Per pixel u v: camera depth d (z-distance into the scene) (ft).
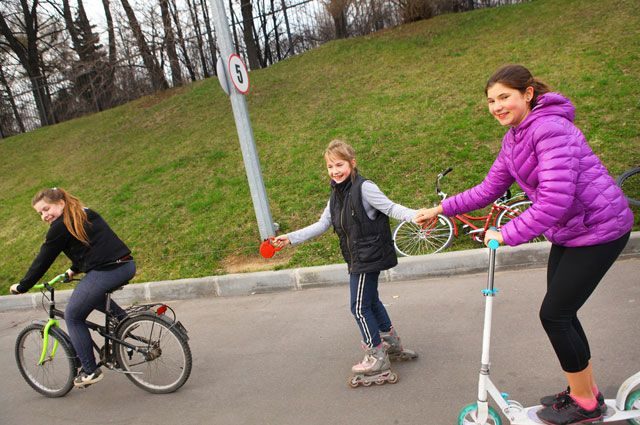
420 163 24.04
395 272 17.07
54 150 46.19
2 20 65.51
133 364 12.15
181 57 56.75
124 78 55.88
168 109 45.73
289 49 60.85
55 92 62.03
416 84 33.88
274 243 10.95
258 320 15.74
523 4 43.27
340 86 37.78
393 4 47.91
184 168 31.89
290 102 37.70
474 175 21.90
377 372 10.68
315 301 16.49
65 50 66.80
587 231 7.07
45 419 11.62
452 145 24.72
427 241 18.72
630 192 17.94
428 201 21.03
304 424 9.81
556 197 6.76
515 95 7.20
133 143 40.52
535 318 12.48
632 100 23.79
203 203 26.03
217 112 41.09
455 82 32.19
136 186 31.53
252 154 20.93
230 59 20.25
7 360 15.76
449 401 9.70
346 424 9.56
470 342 11.84
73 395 12.54
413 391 10.22
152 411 11.23
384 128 28.55
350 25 53.11
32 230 30.37
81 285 11.33
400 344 11.42
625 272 14.01
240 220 23.72
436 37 41.65
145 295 19.93
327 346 13.04
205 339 14.96
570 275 7.23
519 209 17.63
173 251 22.89
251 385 11.69
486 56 35.06
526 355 10.87
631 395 7.70
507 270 16.12
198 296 19.29
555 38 34.35
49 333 12.16
